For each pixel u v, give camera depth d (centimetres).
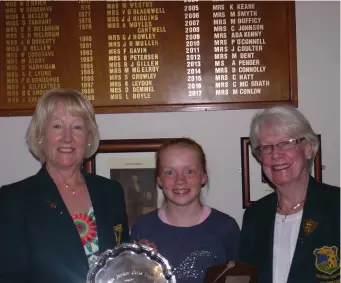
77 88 190
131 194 192
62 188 155
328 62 190
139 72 190
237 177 191
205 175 168
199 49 189
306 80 191
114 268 141
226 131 191
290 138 146
